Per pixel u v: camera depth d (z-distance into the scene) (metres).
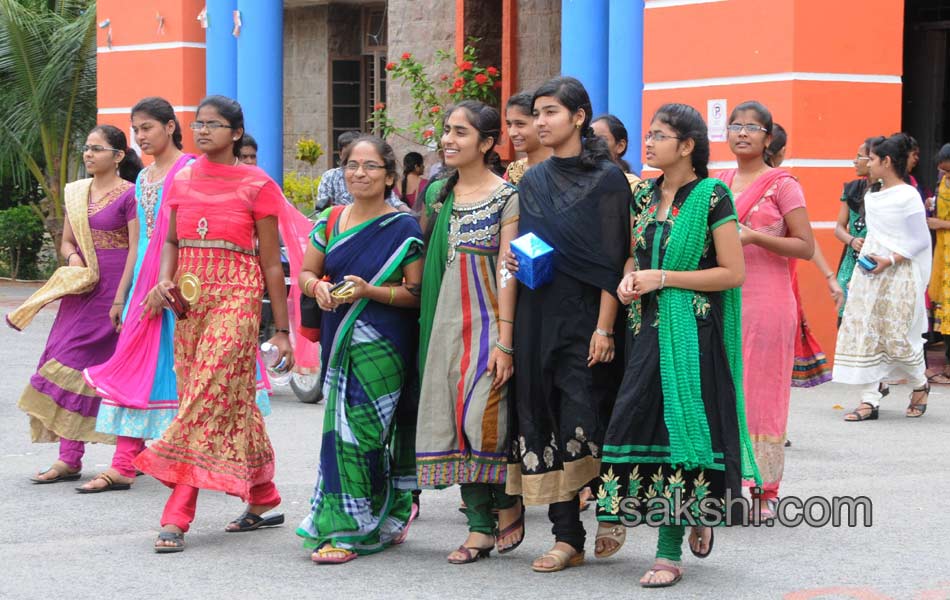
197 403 5.97
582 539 5.68
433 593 5.27
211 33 15.34
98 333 7.59
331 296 5.64
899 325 9.39
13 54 19.58
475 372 5.54
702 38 11.75
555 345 5.36
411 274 5.82
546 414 5.45
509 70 15.53
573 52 12.65
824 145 11.37
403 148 16.89
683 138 5.25
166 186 7.08
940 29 14.74
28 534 6.32
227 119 6.16
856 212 10.47
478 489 5.79
